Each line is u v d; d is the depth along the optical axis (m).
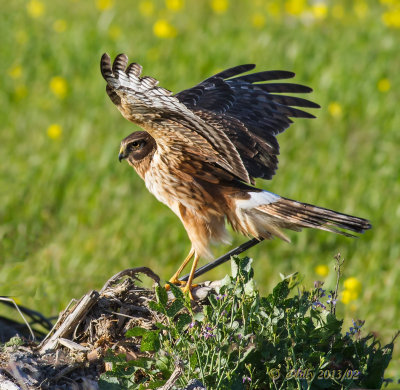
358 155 14.96
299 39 19.84
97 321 7.32
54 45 19.69
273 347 6.61
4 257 11.80
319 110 16.62
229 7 23.98
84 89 17.41
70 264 11.38
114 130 15.51
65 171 14.05
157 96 6.89
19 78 18.20
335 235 12.45
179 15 22.86
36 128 15.98
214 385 6.30
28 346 7.36
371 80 17.56
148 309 7.49
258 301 6.68
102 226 12.77
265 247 12.23
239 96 9.90
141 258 11.92
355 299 10.16
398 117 16.14
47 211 13.20
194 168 8.55
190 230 8.81
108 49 19.41
